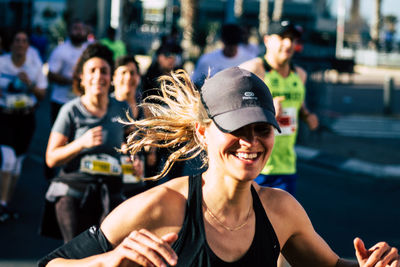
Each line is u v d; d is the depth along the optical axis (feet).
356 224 21.91
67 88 24.85
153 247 5.53
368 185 29.12
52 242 18.16
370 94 66.33
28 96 20.61
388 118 48.26
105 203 12.55
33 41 63.87
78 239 6.28
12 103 20.27
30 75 21.09
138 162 13.14
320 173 31.53
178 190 6.37
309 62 40.04
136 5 95.55
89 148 12.62
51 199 12.75
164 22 98.27
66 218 12.50
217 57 27.22
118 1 57.82
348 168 32.55
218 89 6.02
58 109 25.02
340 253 18.44
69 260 6.04
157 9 98.07
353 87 73.82
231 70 6.14
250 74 6.10
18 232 18.81
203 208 6.28
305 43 45.19
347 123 45.37
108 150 12.68
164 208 6.19
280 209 6.81
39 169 27.86
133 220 6.14
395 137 42.88
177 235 5.96
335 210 23.90
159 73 20.83
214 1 106.63
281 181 15.96
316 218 22.54
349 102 57.88
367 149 37.83
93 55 13.06
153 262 5.49
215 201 6.26
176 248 6.13
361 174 31.65
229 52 27.22
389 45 121.80
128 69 15.17
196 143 6.82
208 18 107.14
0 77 20.51
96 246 6.18
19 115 20.48
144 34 97.19
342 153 36.22
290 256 7.32
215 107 5.98
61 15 97.04
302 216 6.97
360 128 44.75
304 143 38.75
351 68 41.19
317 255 7.20
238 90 5.96
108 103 13.12
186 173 18.10
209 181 6.32
